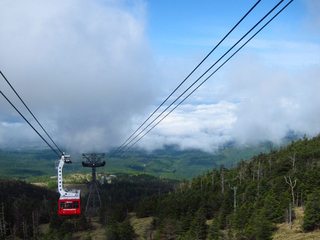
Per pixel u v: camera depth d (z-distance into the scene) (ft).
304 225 404.36
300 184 504.02
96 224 616.39
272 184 551.59
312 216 403.54
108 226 561.02
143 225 589.73
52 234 557.74
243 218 457.68
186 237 450.30
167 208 586.45
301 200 495.82
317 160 650.02
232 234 433.07
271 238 392.68
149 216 646.74
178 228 485.15
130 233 524.93
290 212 431.02
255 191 552.41
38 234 606.96
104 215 621.31
